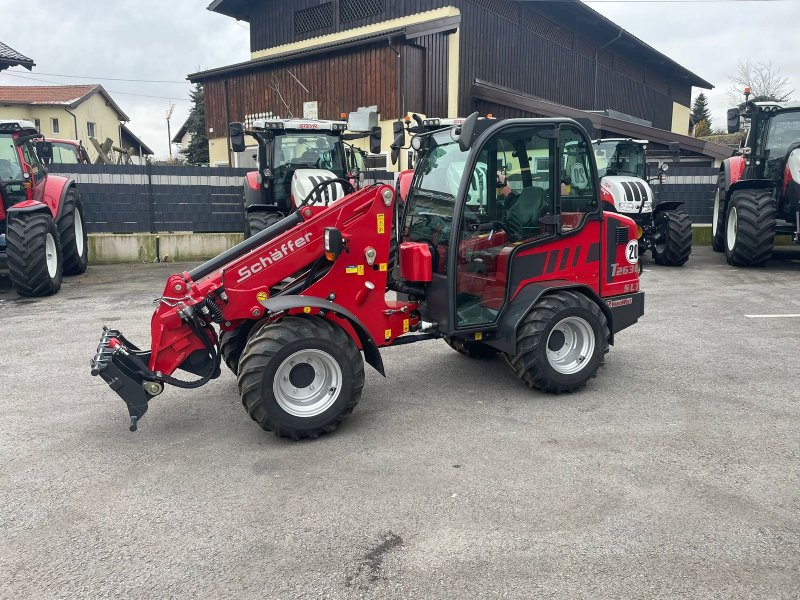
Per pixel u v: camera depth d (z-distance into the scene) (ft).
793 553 8.49
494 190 14.16
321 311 12.51
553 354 14.57
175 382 12.26
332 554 8.70
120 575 8.33
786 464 11.07
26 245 25.67
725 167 36.14
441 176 14.71
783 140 32.19
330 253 12.48
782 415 13.29
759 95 127.54
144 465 11.49
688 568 8.21
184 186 38.11
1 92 101.76
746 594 7.71
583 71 70.44
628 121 58.70
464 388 15.39
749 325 20.89
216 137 64.69
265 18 63.93
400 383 15.81
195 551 8.84
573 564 8.34
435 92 52.16
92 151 106.32
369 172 45.11
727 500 9.87
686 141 62.54
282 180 32.42
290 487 10.57
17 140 27.30
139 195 37.60
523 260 14.38
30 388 15.64
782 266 33.42
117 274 32.94
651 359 17.40
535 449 11.85
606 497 10.02
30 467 11.44
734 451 11.60
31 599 7.88
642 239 34.14
